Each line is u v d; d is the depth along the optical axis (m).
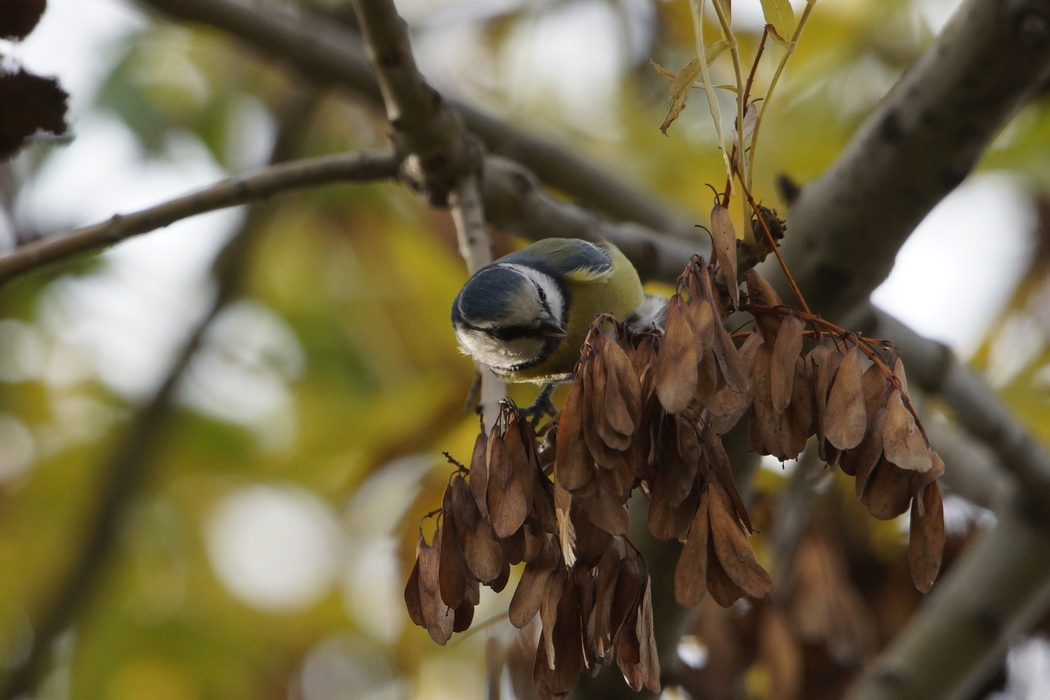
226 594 12.63
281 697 12.44
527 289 8.88
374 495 10.68
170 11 10.30
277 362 12.61
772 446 4.23
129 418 12.79
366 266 12.54
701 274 4.26
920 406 9.50
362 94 10.72
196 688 12.34
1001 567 9.18
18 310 12.77
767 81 10.98
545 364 8.98
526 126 12.35
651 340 4.38
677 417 4.15
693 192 11.87
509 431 4.36
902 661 8.99
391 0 7.19
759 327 4.36
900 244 7.33
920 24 10.98
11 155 5.64
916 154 7.03
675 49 12.03
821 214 7.34
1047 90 10.02
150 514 12.52
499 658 7.50
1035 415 11.11
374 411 10.35
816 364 4.29
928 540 4.09
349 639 12.59
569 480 4.09
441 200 7.96
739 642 8.60
